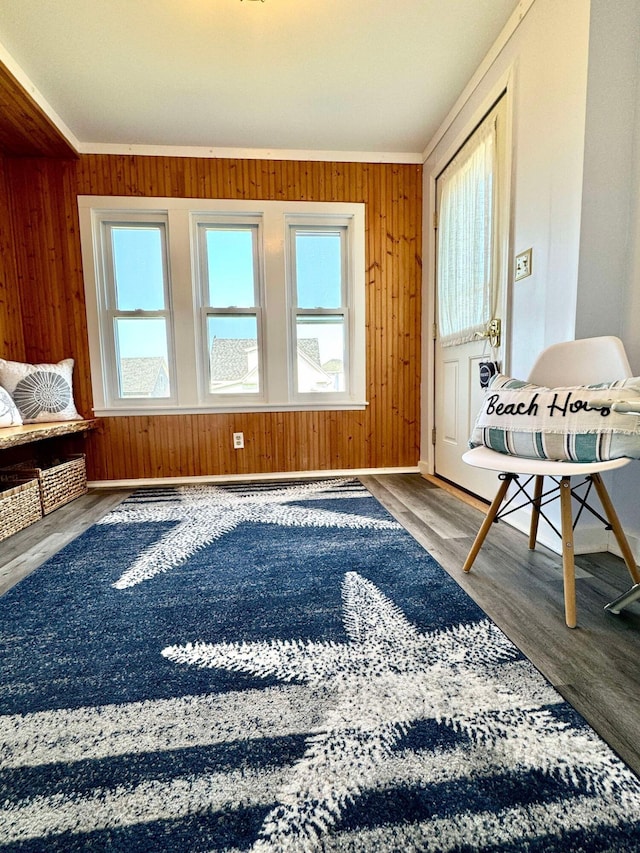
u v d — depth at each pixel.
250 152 2.70
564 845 0.58
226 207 2.71
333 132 2.54
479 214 2.10
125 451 2.81
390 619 1.15
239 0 1.63
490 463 1.21
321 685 0.90
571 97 1.44
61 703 0.86
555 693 0.86
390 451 3.03
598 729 0.77
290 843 0.59
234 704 0.85
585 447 1.12
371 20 1.74
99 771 0.71
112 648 1.05
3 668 0.98
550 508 1.62
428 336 2.85
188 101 2.23
